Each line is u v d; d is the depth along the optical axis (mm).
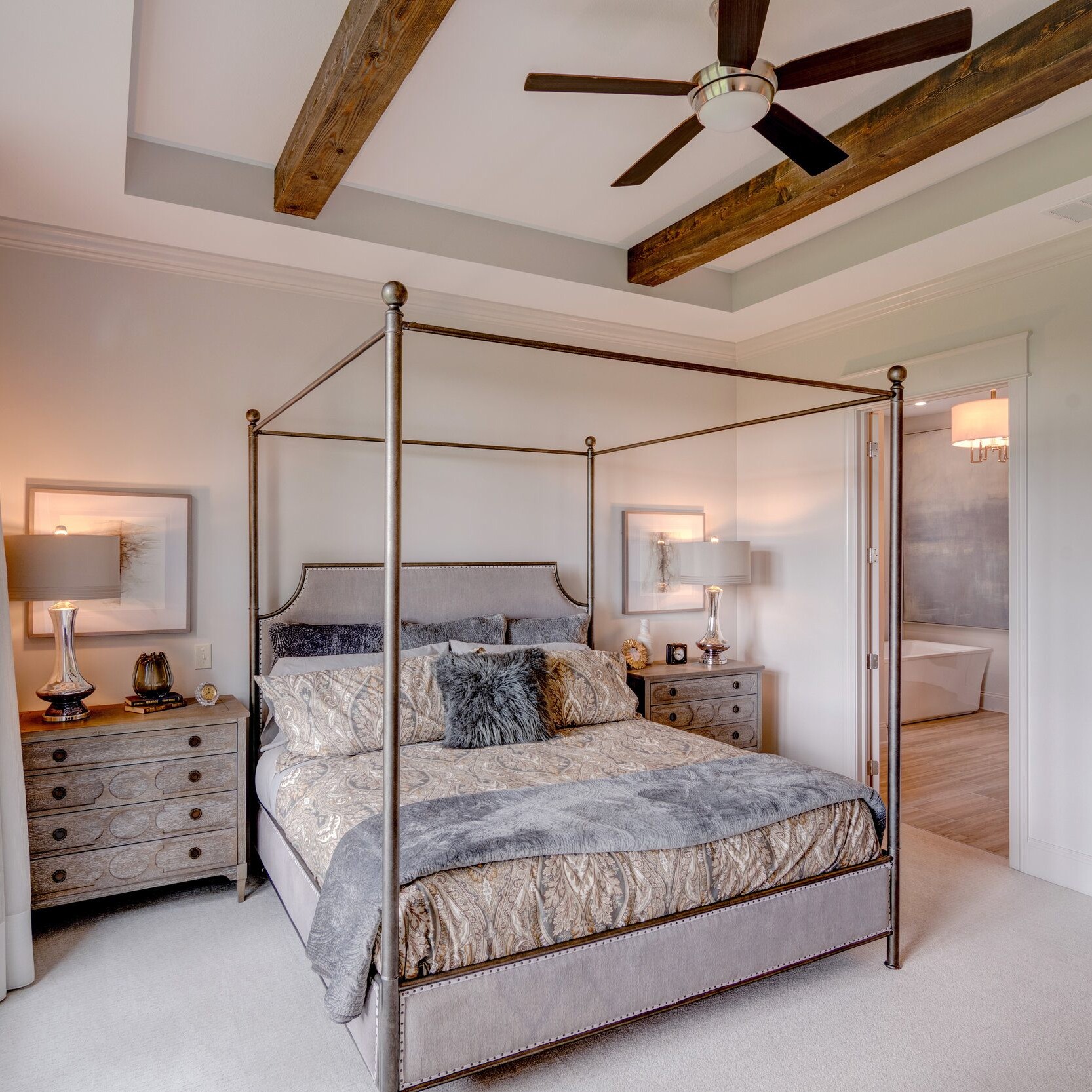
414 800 2418
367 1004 1870
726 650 4570
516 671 3234
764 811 2355
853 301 4105
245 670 3531
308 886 2361
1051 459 3314
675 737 3250
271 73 2430
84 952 2715
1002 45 2281
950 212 3170
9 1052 2174
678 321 4465
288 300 3643
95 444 3236
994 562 6660
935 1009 2393
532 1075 2088
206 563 3455
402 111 2650
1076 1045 2217
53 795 2770
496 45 2299
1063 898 3162
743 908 2264
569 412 4418
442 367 4027
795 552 4664
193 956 2689
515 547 4230
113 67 2053
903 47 1823
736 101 1979
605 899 2059
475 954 1893
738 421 5066
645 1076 2086
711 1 2109
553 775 2680
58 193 2824
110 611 3246
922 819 4113
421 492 3965
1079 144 2752
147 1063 2133
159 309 3365
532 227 3662
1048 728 3322
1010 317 3475
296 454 3656
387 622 1826
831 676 4449
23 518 3104
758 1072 2098
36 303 3133
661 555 4734
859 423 4285
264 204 3068
